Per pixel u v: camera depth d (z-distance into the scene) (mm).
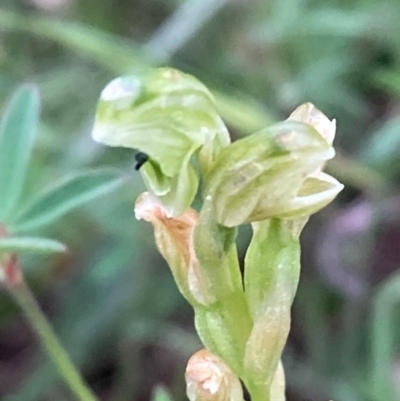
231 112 80
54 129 90
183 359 85
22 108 50
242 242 80
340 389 77
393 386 71
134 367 84
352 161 86
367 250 85
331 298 85
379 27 90
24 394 81
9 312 88
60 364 48
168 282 85
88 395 48
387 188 86
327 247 86
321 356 81
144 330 82
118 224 83
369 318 82
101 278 84
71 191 48
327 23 87
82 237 87
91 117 87
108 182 48
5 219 48
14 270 47
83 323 84
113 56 85
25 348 90
